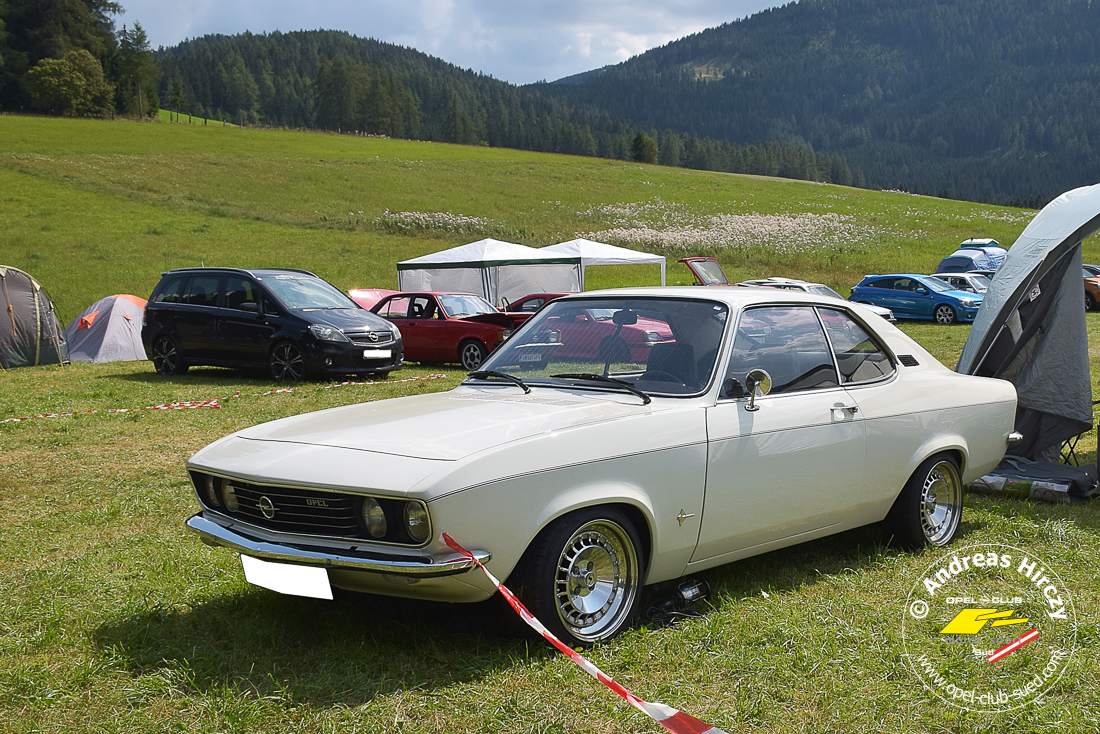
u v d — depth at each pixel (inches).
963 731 108.1
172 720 107.8
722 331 151.5
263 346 496.1
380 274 1344.7
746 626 135.9
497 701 110.7
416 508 113.1
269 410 379.6
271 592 152.6
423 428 130.7
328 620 138.4
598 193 2615.7
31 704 111.9
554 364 159.8
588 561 130.2
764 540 151.3
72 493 232.5
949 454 186.5
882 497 169.8
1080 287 257.6
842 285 1432.1
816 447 154.6
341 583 123.9
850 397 164.1
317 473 121.1
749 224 2092.8
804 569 166.7
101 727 106.3
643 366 151.0
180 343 525.3
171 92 6437.0
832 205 2596.0
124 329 667.4
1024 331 264.4
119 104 4852.4
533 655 123.7
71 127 3144.7
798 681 119.3
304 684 115.5
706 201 2573.8
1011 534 193.5
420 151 3572.8
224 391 449.1
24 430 327.6
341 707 109.3
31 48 4623.5
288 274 532.1
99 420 350.3
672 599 145.1
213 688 114.9
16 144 2549.2
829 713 111.2
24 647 130.3
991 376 273.1
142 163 2370.8
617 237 1801.2
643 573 135.9
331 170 2598.4
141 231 1594.5
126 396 427.2
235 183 2244.1
